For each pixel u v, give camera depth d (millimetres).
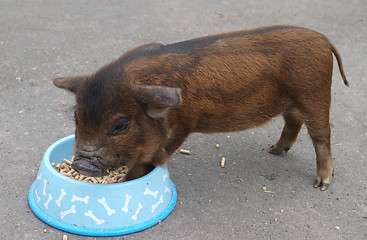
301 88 1024
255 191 1073
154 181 968
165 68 952
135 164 986
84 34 1612
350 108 1352
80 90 901
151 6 1918
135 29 1685
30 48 1509
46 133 1183
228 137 1225
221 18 1836
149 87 878
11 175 1057
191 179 1092
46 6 1845
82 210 938
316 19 1873
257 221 1006
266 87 1012
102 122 883
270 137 1237
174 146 1000
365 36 1749
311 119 1052
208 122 1018
